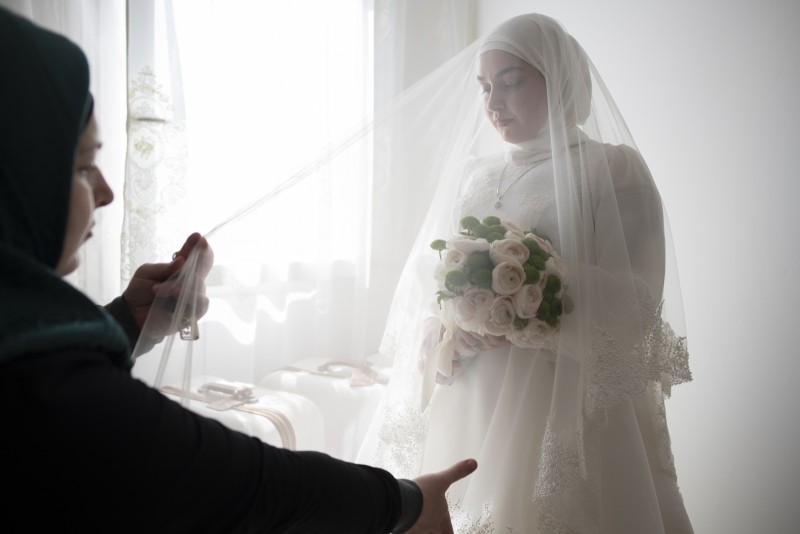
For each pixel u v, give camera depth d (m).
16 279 0.43
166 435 0.46
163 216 1.57
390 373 1.19
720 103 1.54
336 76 1.74
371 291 1.36
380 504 0.59
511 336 0.99
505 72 1.11
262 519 0.50
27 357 0.41
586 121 1.14
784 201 1.42
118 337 0.50
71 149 0.48
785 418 1.44
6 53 0.45
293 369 1.27
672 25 1.64
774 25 1.43
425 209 1.26
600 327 0.98
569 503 0.92
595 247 1.05
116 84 1.67
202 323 1.08
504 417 1.03
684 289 1.66
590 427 0.96
